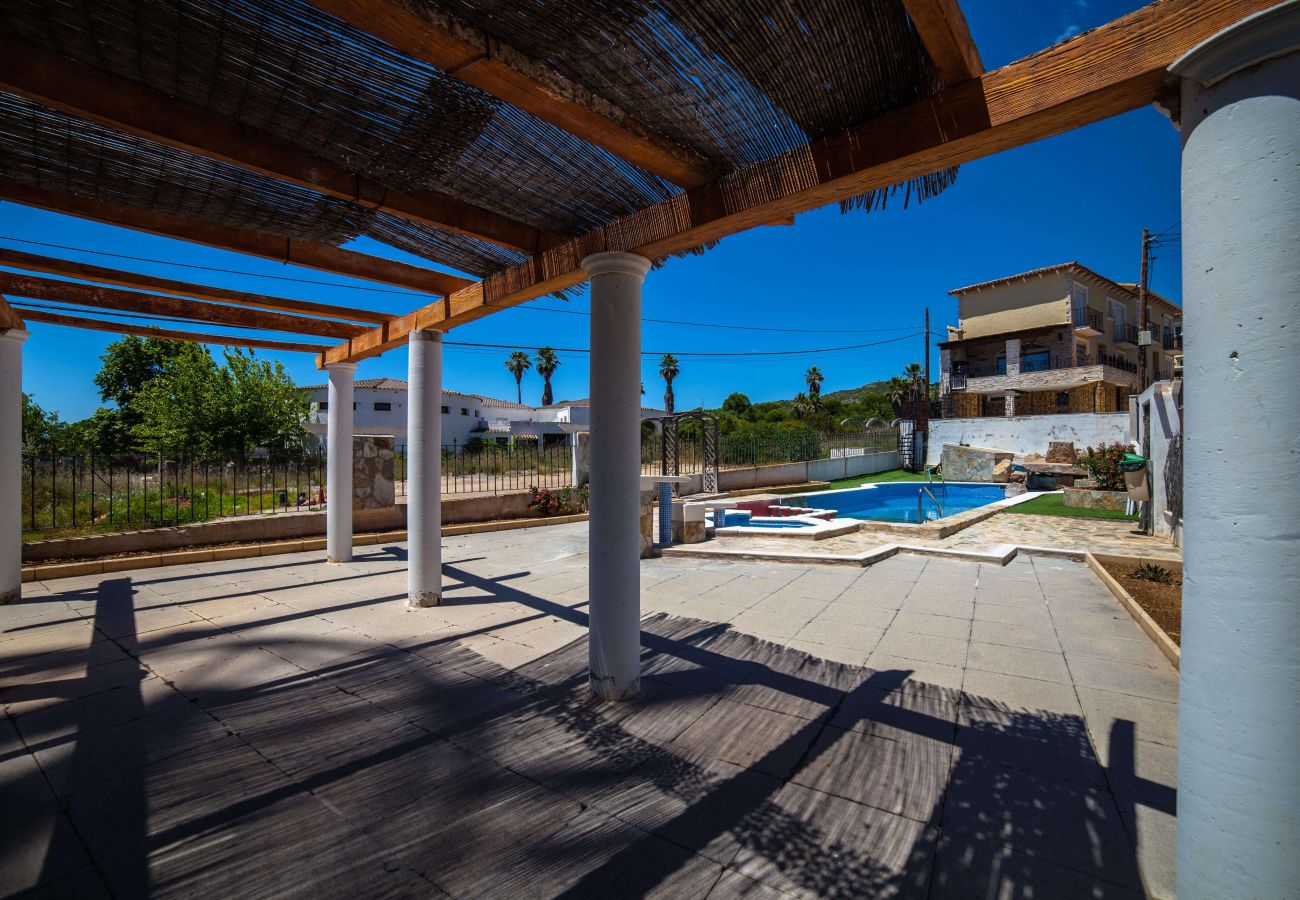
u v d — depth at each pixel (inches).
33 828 88.0
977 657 154.8
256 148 107.7
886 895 73.9
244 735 116.7
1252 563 55.7
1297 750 53.5
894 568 269.6
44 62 85.7
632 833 86.7
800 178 97.3
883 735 114.4
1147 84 66.9
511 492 450.3
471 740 114.4
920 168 89.7
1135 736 112.7
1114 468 484.1
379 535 347.9
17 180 123.0
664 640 170.2
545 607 207.6
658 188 118.5
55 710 127.5
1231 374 56.9
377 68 89.2
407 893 75.3
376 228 146.9
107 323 225.6
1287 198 53.2
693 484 631.8
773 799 94.6
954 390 1080.2
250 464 386.3
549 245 150.3
